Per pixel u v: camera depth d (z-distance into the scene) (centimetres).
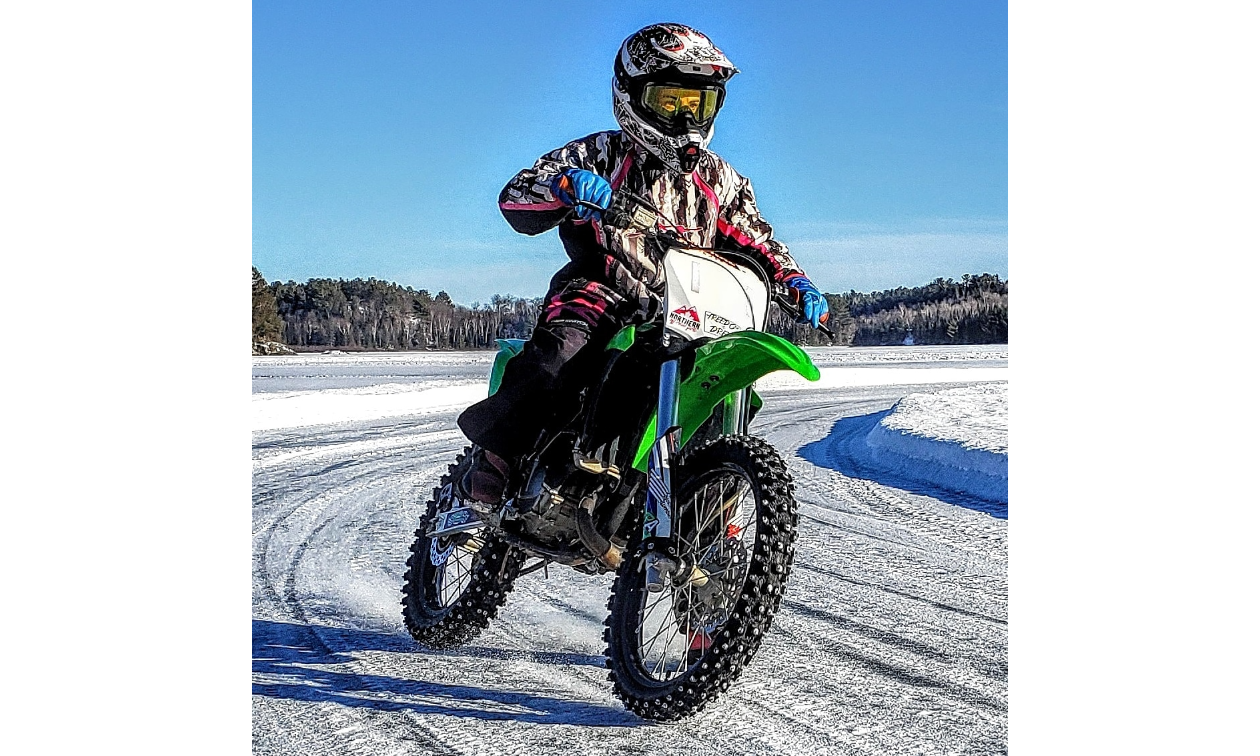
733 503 358
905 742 326
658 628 384
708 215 386
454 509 435
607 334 371
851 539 644
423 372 3712
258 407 1783
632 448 362
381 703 367
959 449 970
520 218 367
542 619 489
